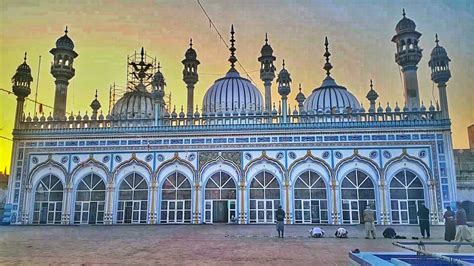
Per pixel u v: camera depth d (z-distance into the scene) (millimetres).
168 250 7801
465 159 16438
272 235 11156
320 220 16047
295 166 16562
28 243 9156
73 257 6906
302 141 16688
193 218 16562
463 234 8844
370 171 16188
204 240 9766
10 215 17156
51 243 9141
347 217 15945
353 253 4570
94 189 17266
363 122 16500
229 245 8641
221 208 16609
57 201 17312
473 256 4391
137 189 17094
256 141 16906
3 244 8953
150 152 17297
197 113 17406
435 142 16062
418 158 16031
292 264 6078
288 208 16203
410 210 15727
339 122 16625
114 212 16906
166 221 16688
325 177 16344
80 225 16234
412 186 15922
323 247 8250
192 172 16938
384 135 16359
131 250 7824
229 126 17109
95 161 17422
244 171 16703
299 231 12602
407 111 16422
